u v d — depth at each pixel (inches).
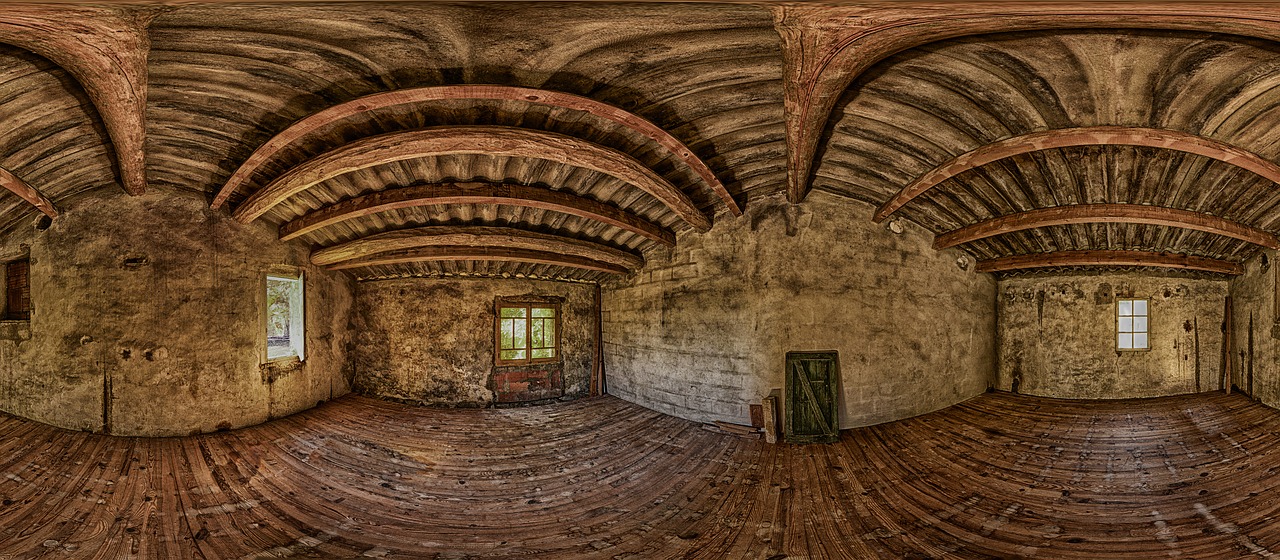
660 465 207.9
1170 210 203.8
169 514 153.6
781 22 100.5
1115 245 261.4
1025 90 136.3
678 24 112.4
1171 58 113.7
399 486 185.3
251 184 217.6
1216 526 140.6
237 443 224.1
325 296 305.1
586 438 246.2
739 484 186.1
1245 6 78.5
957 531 146.3
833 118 171.8
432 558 134.1
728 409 261.7
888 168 206.5
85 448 205.5
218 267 243.4
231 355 246.2
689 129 172.2
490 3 100.0
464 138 161.2
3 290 254.4
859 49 112.3
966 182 210.7
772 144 192.9
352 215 223.1
